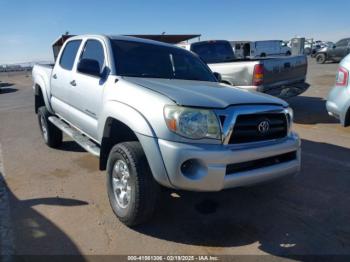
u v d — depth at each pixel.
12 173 4.80
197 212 3.57
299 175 4.55
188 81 3.93
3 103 14.24
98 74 3.85
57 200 3.87
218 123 2.82
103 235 3.13
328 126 7.35
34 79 6.45
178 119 2.75
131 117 3.06
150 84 3.39
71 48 5.09
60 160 5.38
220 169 2.75
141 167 3.02
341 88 6.30
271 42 31.97
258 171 2.99
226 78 8.02
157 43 4.59
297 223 3.34
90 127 4.06
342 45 25.73
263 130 3.05
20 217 3.47
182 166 2.77
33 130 7.83
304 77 9.06
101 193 4.07
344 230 3.20
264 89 7.62
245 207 3.68
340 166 4.87
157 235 3.14
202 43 9.83
